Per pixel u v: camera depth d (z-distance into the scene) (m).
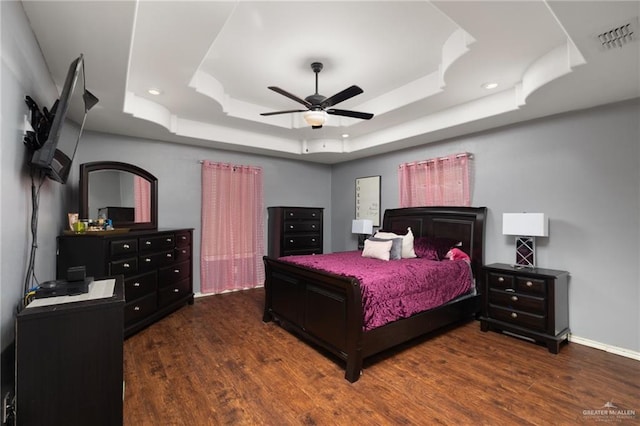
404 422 1.85
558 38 2.15
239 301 4.41
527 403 2.04
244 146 4.68
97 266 2.79
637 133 2.69
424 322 2.96
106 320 1.44
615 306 2.80
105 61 2.16
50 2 1.56
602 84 2.41
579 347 2.92
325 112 2.90
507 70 2.66
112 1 1.56
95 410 1.41
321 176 6.22
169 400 2.06
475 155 3.90
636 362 2.61
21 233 1.66
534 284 2.95
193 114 3.85
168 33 2.10
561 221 3.14
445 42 2.60
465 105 3.46
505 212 3.60
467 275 3.60
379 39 2.54
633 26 1.70
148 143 4.24
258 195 5.28
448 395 2.13
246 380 2.32
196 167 4.68
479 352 2.80
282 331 3.30
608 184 2.84
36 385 1.33
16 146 1.55
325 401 2.06
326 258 3.69
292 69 3.09
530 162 3.38
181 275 3.99
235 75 3.24
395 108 3.59
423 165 4.44
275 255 5.12
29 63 1.75
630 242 2.72
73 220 2.99
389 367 2.53
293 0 2.06
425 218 4.38
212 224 4.76
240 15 2.22
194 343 2.97
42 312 1.33
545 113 3.13
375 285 2.58
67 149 3.30
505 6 1.79
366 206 5.52
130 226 3.74
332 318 2.58
